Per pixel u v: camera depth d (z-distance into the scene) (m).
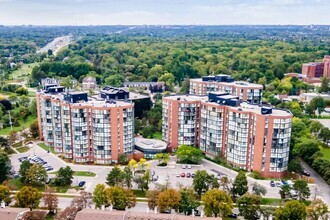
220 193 196.25
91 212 183.12
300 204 187.75
